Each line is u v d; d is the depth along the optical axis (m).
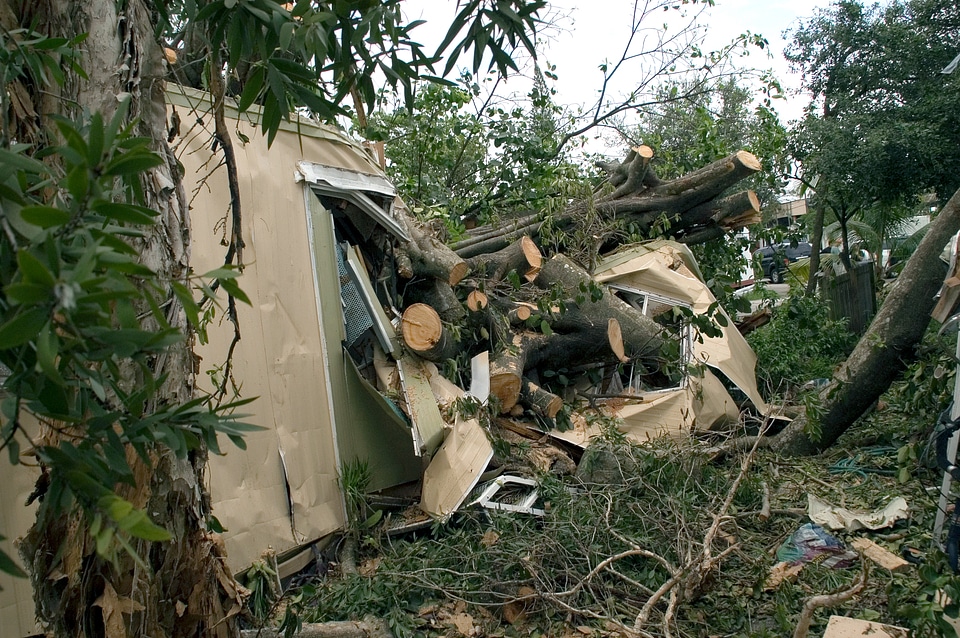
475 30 2.55
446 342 6.11
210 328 4.34
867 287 13.50
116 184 2.03
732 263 10.00
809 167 12.95
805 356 9.77
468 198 10.21
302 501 4.86
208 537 2.49
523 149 9.45
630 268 7.82
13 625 3.16
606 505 4.84
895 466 6.15
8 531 3.22
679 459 5.45
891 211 14.14
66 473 1.36
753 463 6.34
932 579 3.10
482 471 5.29
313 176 5.38
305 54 2.32
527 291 7.24
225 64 3.01
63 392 1.34
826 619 3.82
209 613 2.49
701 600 4.09
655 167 10.28
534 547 4.39
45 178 1.92
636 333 7.05
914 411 6.03
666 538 4.61
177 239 2.36
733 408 7.36
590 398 7.21
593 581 4.15
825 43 12.88
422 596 4.34
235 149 4.80
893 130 11.71
